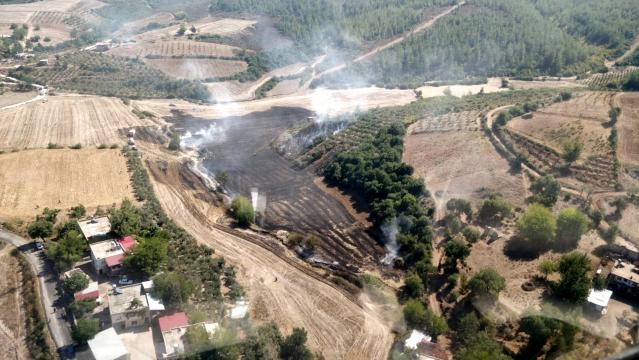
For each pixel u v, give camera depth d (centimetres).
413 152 16725
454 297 11031
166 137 19850
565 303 10169
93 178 15525
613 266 11156
